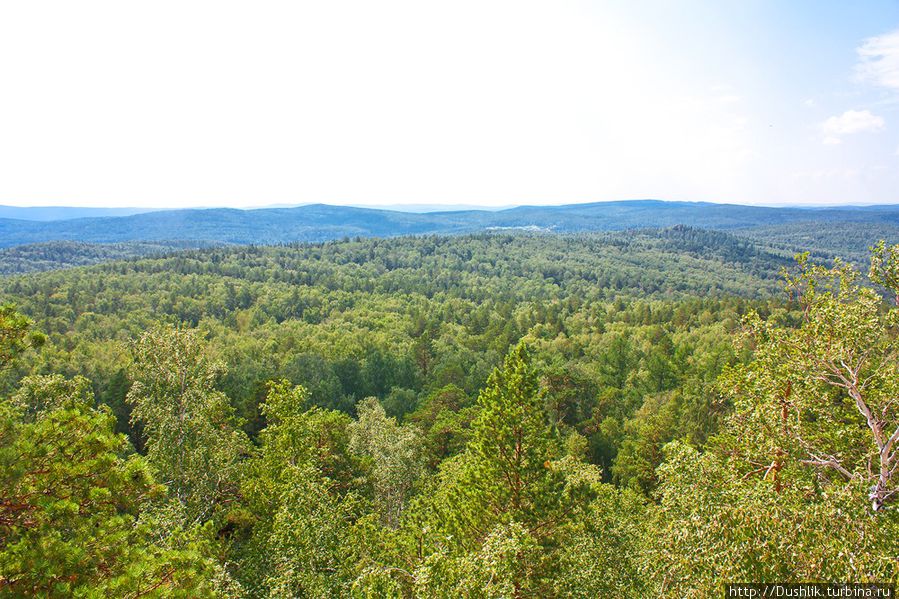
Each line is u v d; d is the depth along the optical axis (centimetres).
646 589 1698
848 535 1049
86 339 8794
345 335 10019
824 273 1523
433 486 3428
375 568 1400
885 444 1266
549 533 1930
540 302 14612
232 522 2825
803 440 1495
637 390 7281
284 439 2798
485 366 8488
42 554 842
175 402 2645
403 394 7294
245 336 10162
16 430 943
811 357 1475
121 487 1012
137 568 919
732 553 1065
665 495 1372
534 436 1900
